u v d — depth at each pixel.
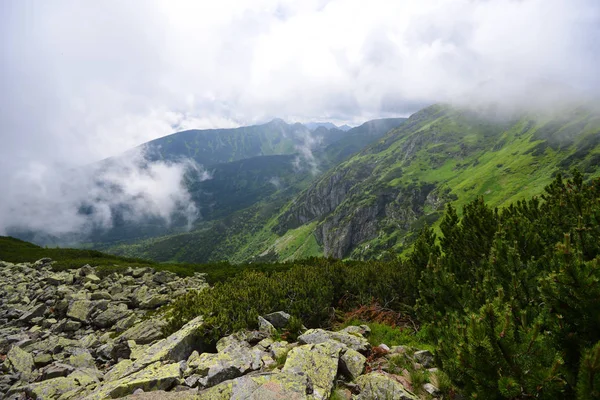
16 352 13.20
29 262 34.69
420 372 8.46
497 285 9.17
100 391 8.51
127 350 13.90
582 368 4.82
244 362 9.43
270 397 6.84
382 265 21.91
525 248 11.53
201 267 38.62
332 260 32.47
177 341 11.71
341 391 7.70
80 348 14.65
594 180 15.10
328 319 15.60
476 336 5.91
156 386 8.57
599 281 5.59
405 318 14.88
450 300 10.70
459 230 16.20
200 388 8.39
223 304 14.80
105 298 21.92
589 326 5.68
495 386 5.73
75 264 31.91
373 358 9.70
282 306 15.48
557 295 6.04
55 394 9.69
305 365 8.34
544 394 5.17
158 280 27.58
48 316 19.38
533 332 5.56
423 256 15.61
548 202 16.59
